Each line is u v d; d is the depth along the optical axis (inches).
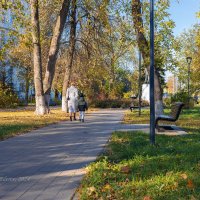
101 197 236.1
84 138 554.3
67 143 499.2
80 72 1482.5
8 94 1668.3
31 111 1338.6
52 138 555.5
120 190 249.6
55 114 1087.0
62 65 1524.4
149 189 249.1
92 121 909.2
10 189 262.8
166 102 1813.5
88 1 1107.9
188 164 326.0
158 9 810.8
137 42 905.5
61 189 263.6
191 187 250.2
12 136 579.2
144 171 303.1
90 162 359.3
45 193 253.1
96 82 1824.6
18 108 1660.9
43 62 1348.4
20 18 863.1
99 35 1213.7
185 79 1909.4
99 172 295.7
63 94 1296.8
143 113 1320.1
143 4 868.0
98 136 579.8
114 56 1378.0
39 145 481.4
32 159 379.6
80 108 897.5
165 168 314.8
